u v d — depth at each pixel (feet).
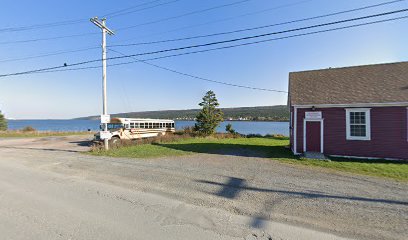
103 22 54.03
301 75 63.21
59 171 31.60
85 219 15.75
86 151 53.67
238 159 42.57
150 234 13.75
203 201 19.77
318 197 21.25
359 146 46.96
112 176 28.55
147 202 19.29
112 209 17.65
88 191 22.24
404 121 44.11
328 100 49.52
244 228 14.75
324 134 49.62
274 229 14.67
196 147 59.72
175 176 28.60
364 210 18.19
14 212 16.87
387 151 45.06
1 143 79.56
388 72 53.72
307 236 13.79
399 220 16.34
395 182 27.12
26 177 28.04
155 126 93.66
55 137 110.22
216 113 107.65
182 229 14.48
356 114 47.60
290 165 37.19
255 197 21.03
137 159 41.81
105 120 53.52
